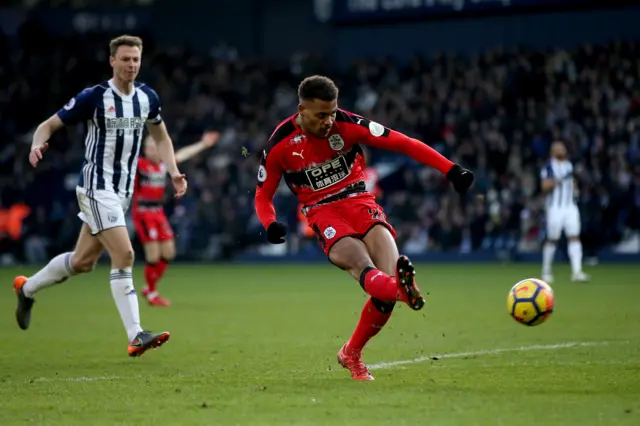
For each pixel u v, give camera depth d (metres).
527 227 84.38
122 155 26.62
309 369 23.95
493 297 48.91
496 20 100.25
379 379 21.81
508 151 88.50
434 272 72.12
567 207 60.72
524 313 23.22
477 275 68.19
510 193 84.88
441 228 85.81
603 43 96.69
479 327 34.47
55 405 18.66
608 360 24.81
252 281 65.50
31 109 104.19
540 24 98.75
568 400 18.58
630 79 91.50
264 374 23.05
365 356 26.50
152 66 106.12
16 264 91.75
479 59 97.44
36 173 98.38
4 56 109.69
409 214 87.06
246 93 102.62
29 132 103.38
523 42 99.38
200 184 93.69
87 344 30.50
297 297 51.19
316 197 21.78
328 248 21.28
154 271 45.94
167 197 91.50
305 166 21.53
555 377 21.77
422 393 19.66
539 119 90.31
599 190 82.19
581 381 21.09
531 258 84.25
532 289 23.30
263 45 109.12
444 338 30.97
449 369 23.48
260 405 18.44
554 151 60.59
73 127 101.69
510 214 84.38
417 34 103.31
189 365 25.09
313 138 21.27
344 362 22.08
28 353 28.11
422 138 93.56
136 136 26.78
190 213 91.50
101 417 17.34
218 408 18.16
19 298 28.52
